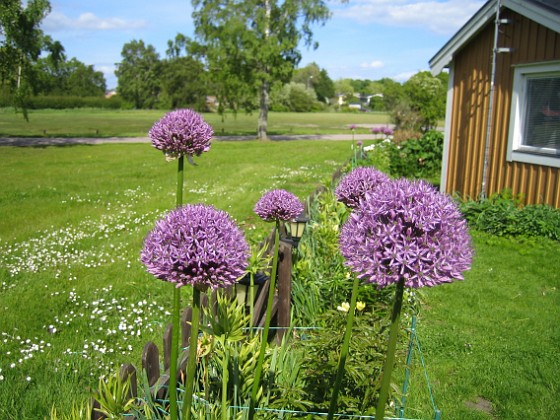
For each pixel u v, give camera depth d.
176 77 80.94
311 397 3.25
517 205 9.34
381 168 14.70
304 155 22.73
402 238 1.94
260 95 33.69
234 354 3.06
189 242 2.04
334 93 122.81
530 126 9.33
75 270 6.85
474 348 4.89
